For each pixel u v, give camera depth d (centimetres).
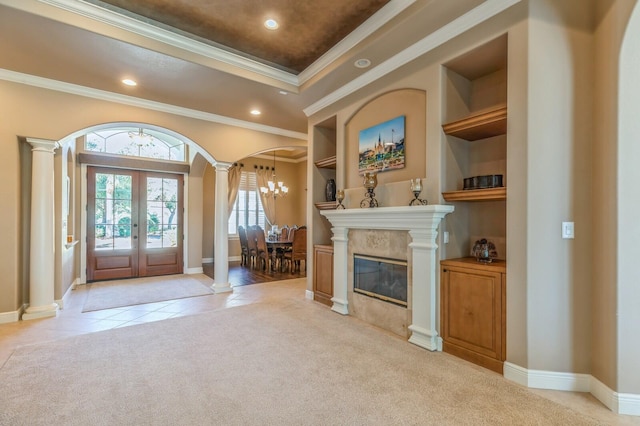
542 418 195
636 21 193
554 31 231
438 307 298
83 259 598
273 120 547
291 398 215
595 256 220
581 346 224
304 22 320
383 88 362
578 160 226
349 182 422
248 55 385
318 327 355
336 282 416
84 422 189
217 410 201
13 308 381
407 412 201
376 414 199
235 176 921
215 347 299
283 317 390
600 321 215
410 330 315
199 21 320
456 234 310
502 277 251
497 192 255
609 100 208
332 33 339
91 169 611
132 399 212
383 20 297
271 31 336
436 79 301
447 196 292
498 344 253
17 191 383
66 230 498
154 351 289
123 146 655
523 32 239
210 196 875
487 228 310
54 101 398
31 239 393
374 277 372
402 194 340
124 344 305
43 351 288
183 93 431
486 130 286
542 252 231
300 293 530
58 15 274
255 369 256
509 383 237
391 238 346
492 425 188
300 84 424
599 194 217
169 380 238
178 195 703
